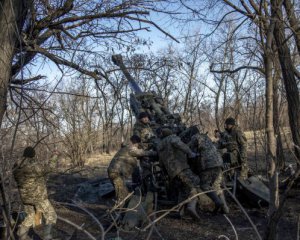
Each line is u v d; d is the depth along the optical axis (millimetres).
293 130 9141
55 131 4766
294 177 2900
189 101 16750
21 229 5750
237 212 7781
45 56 5141
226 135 8602
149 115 9711
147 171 8281
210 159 7504
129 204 6922
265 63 3064
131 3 5348
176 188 7996
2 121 4180
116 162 7539
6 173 3084
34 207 5906
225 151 8562
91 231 6668
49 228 5965
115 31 5465
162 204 8117
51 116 5352
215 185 7492
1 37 4258
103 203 9172
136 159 7871
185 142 8484
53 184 9758
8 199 3047
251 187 8070
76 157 14578
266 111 3010
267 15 3307
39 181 5797
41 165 5707
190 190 7344
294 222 6777
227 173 8492
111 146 24500
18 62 5160
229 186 8156
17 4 4332
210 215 7660
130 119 20359
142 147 8617
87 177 11805
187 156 7754
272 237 2893
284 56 7914
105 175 12984
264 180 9156
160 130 8883
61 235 6488
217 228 6762
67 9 5469
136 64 5699
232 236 6234
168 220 7316
